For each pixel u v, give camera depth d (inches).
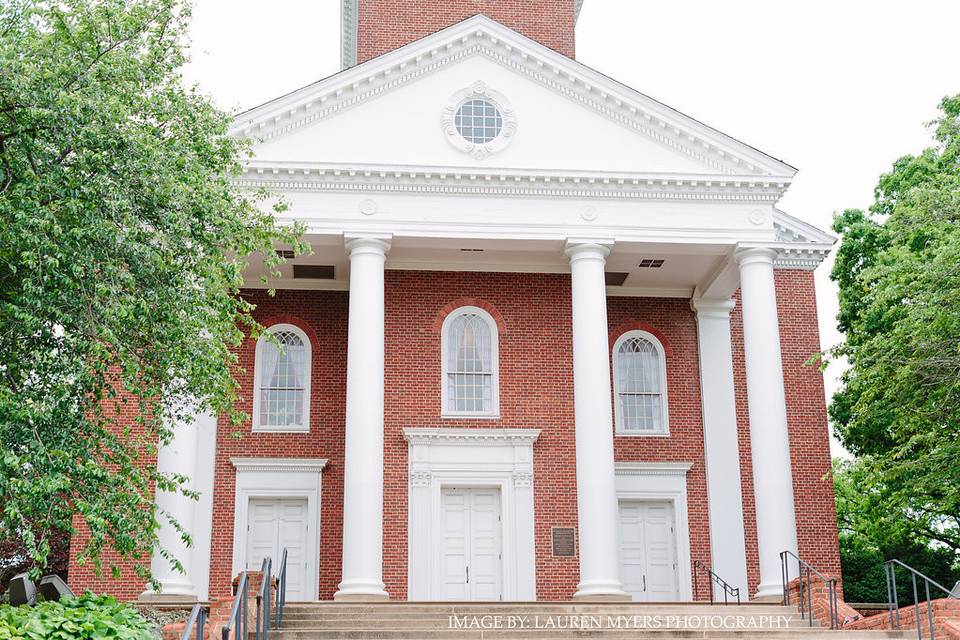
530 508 1185.4
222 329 730.8
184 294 679.1
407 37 1386.6
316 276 1250.0
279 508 1203.9
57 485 583.5
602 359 1095.6
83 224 630.5
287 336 1250.0
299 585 1177.4
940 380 1005.8
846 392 1429.6
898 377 1003.3
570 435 1218.6
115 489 641.0
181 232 671.8
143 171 652.7
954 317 952.9
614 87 1166.3
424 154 1143.6
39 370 643.5
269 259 782.5
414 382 1221.1
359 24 1391.5
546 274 1268.5
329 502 1197.7
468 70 1172.5
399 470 1192.2
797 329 1306.6
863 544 1846.7
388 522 1175.0
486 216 1131.9
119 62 684.1
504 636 757.3
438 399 1217.4
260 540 1192.2
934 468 1043.3
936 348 988.6
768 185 1153.4
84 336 648.4
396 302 1243.2
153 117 716.7
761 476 1076.5
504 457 1200.2
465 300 1251.2
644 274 1267.2
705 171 1159.6
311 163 1112.2
